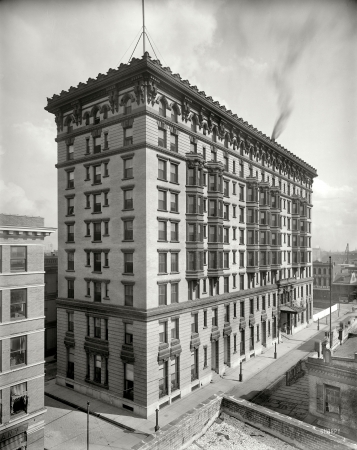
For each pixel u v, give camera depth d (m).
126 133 33.69
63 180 39.34
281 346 53.50
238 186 46.47
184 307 35.22
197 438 25.64
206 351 38.53
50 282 46.22
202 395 34.97
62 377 38.19
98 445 26.30
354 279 84.56
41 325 25.50
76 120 37.94
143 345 31.06
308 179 71.06
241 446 24.31
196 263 36.50
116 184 34.06
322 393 24.25
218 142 42.59
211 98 39.66
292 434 24.27
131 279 32.47
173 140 35.53
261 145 52.41
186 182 36.78
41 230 25.41
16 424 23.62
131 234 33.00
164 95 34.00
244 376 40.31
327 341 28.45
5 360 23.44
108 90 34.41
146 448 22.08
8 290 23.73
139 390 31.09
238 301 45.19
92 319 35.97
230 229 44.41
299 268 65.75
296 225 63.59
